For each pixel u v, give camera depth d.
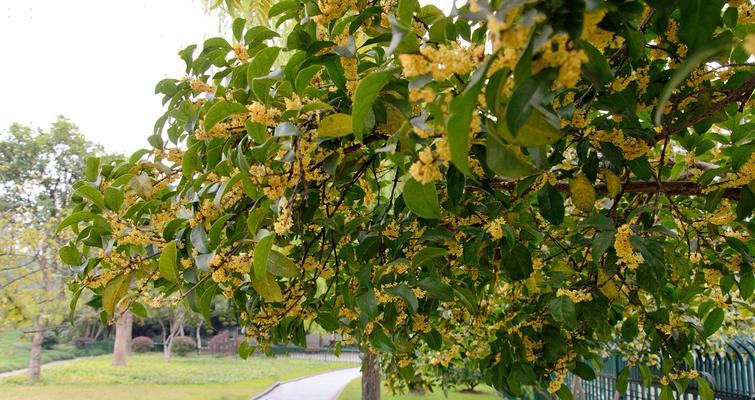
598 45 1.01
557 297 1.88
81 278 1.85
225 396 12.96
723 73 1.56
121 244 1.93
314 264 2.00
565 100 1.54
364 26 1.60
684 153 2.55
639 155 1.64
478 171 1.74
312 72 1.46
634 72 1.45
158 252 1.85
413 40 1.07
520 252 1.77
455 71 0.90
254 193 1.46
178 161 2.09
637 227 1.84
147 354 26.91
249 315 2.07
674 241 2.35
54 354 22.59
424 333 2.31
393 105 1.27
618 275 2.08
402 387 5.11
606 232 1.67
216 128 1.64
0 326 8.05
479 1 0.78
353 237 2.02
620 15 0.96
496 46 0.72
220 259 1.57
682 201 2.48
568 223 2.40
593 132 1.61
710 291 2.34
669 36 1.43
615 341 4.14
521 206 2.16
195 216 1.68
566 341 2.38
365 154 1.82
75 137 18.89
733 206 2.08
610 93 1.49
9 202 15.91
